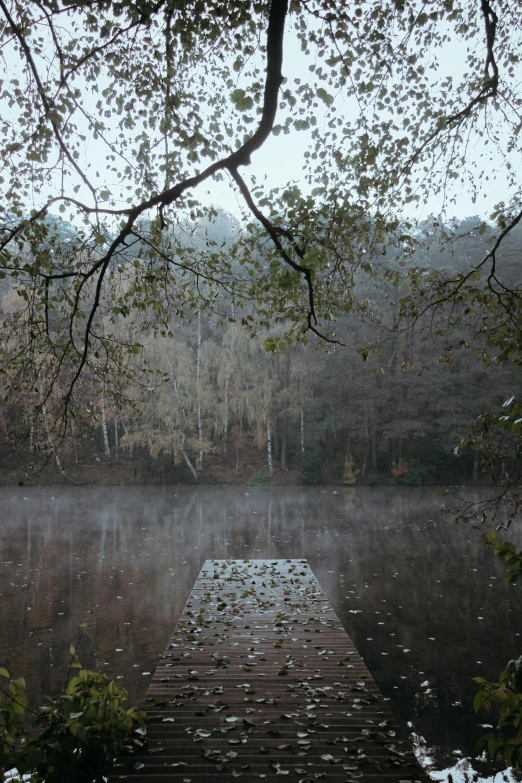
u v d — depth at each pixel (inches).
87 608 339.3
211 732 154.5
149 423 1125.7
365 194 189.3
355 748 143.6
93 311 161.8
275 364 1218.0
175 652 220.5
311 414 1233.4
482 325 189.9
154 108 198.5
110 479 1159.6
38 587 386.9
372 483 1165.7
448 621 320.2
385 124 195.6
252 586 331.6
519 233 1099.3
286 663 208.4
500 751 89.0
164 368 1132.5
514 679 87.6
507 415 98.9
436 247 915.4
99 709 119.5
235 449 1304.1
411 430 1179.9
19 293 179.5
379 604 352.8
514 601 359.9
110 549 518.6
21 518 717.3
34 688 228.7
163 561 467.5
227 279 207.3
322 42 173.6
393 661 262.2
